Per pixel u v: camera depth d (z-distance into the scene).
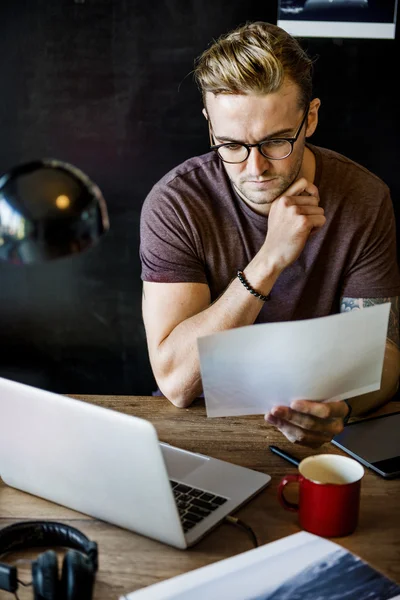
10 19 2.45
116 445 0.96
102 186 2.58
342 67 2.44
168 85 2.48
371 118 2.49
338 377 1.15
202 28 2.43
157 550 1.00
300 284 1.74
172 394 1.48
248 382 1.11
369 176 1.79
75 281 2.65
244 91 1.39
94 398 1.52
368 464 1.22
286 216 1.46
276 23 2.42
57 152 2.55
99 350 2.71
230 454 1.27
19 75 2.49
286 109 1.42
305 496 1.03
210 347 1.05
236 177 1.51
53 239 0.86
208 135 2.52
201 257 1.71
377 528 1.05
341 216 1.73
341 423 1.24
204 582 0.87
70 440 1.02
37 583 0.82
